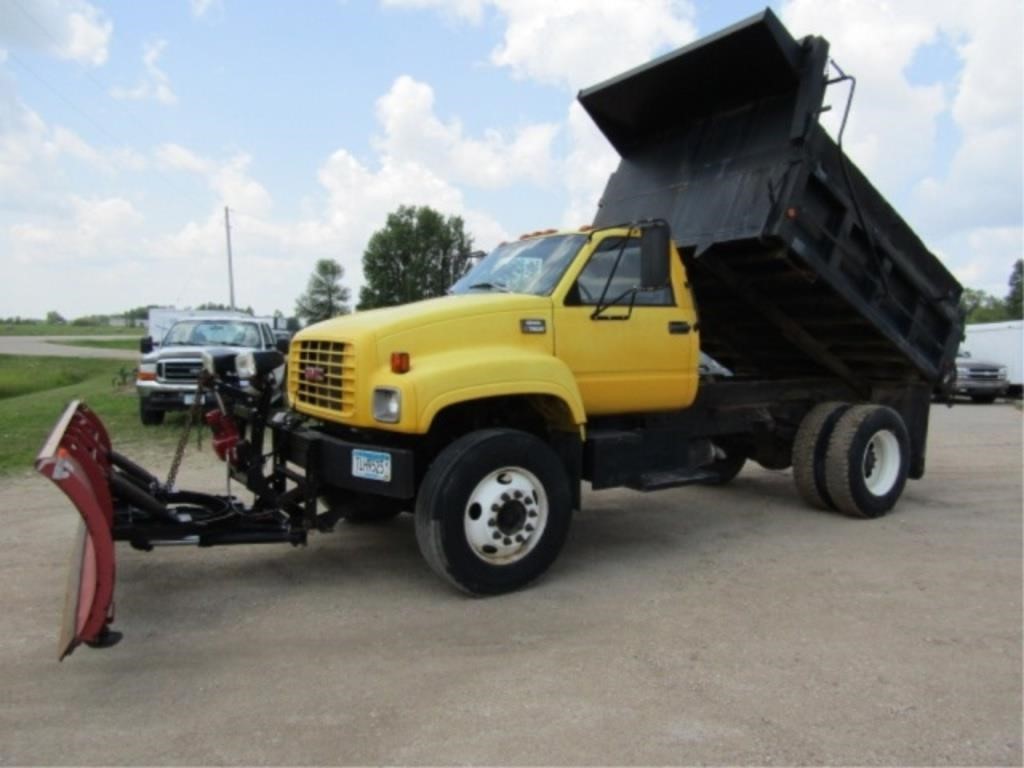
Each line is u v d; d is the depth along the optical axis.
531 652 4.13
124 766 3.05
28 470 8.98
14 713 3.47
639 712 3.47
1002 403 22.78
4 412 14.41
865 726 3.35
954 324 7.65
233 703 3.57
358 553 5.96
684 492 8.38
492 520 4.94
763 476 9.34
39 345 64.62
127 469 5.24
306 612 4.72
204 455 10.34
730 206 6.42
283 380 6.00
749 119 6.52
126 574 5.42
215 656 4.08
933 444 12.37
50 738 3.26
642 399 6.00
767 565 5.70
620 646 4.20
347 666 3.96
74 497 3.65
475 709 3.50
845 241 6.55
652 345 5.98
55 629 4.41
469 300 5.29
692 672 3.88
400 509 6.45
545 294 5.52
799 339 7.61
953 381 8.00
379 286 48.06
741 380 7.42
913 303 7.32
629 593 5.08
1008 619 4.59
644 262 5.31
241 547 6.10
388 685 3.75
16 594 4.95
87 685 3.74
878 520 7.11
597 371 5.70
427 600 4.94
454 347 5.06
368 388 4.87
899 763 3.06
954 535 6.55
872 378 8.05
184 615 4.66
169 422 13.45
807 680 3.78
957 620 4.57
